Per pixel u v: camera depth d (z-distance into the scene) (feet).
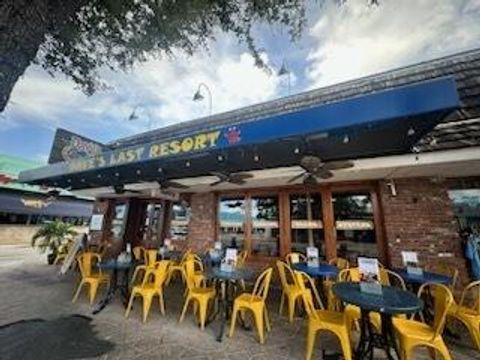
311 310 11.33
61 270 25.58
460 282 16.49
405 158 15.01
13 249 46.68
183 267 19.29
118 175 21.09
